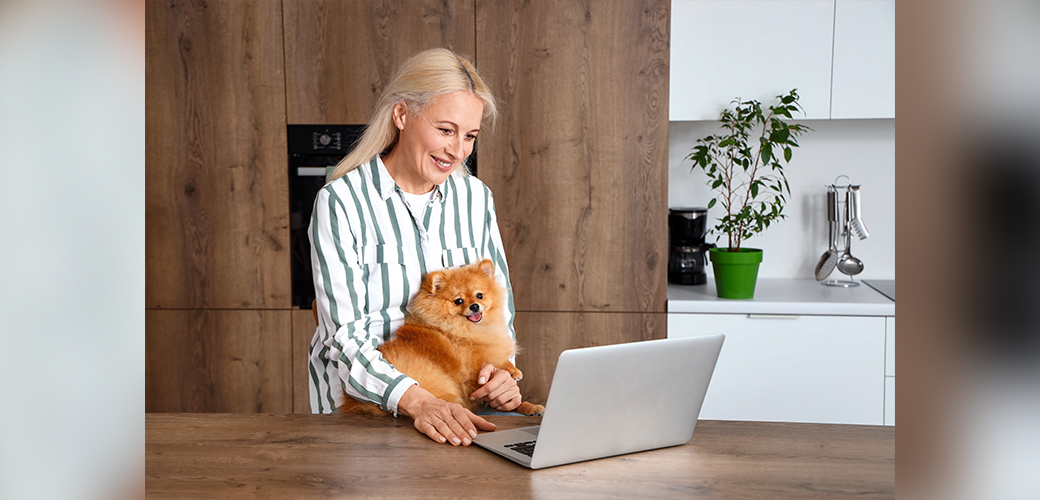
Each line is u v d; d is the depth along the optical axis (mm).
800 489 966
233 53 2664
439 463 1067
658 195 2617
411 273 1585
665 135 2602
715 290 2818
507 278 1831
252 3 2645
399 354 1443
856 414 2541
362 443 1160
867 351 2518
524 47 2605
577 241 2650
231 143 2697
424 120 1495
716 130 3010
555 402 1002
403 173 1589
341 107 2664
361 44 2639
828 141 2977
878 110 2623
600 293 2658
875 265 3020
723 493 952
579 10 2582
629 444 1099
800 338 2551
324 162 2693
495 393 1466
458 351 1507
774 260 3062
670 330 2637
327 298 1488
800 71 2645
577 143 2621
